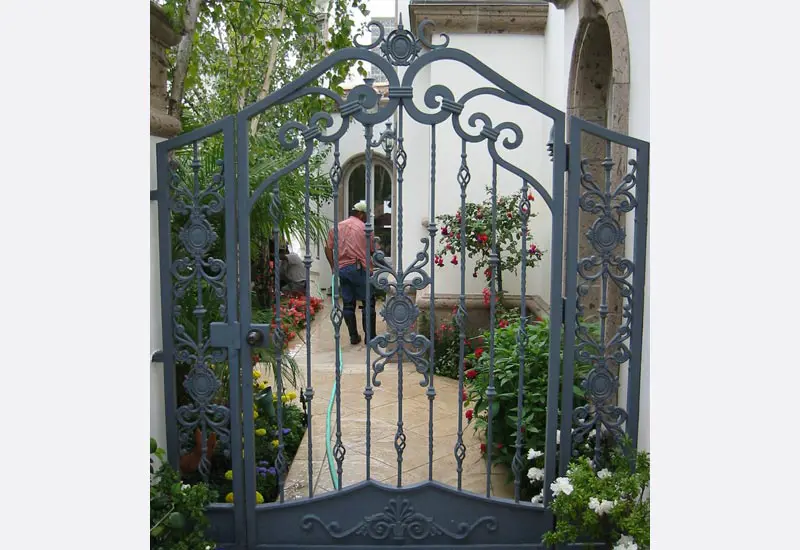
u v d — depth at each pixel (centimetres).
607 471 242
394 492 256
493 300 257
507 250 544
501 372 319
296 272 799
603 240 249
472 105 555
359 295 651
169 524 224
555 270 252
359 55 243
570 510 229
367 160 247
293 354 612
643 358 253
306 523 258
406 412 446
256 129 439
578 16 343
